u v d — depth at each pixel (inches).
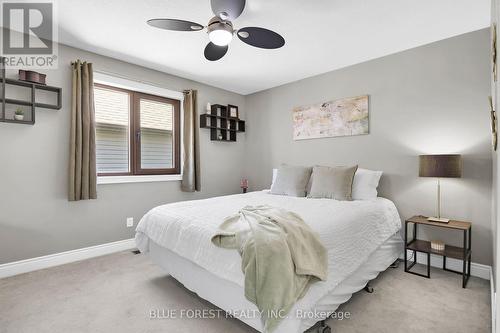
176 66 132.3
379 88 121.3
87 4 81.7
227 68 135.2
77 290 84.7
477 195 96.2
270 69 136.1
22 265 98.0
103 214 119.6
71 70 108.8
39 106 99.7
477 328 64.8
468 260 93.3
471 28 95.7
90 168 111.1
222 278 61.8
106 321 68.1
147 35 101.0
